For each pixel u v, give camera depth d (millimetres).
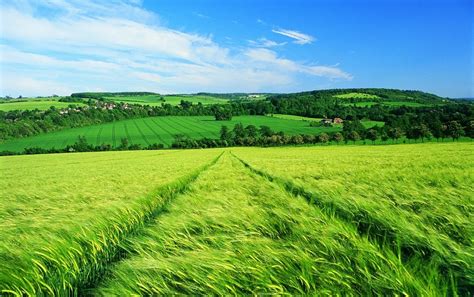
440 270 2693
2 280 2916
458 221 3490
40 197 9375
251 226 3844
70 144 90375
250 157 36750
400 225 3406
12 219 5469
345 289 2340
